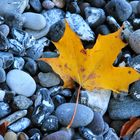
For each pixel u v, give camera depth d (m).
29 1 0.64
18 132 0.55
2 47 0.59
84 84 0.58
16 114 0.56
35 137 0.55
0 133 0.55
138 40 0.61
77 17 0.64
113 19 0.64
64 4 0.66
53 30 0.62
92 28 0.64
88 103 0.58
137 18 0.66
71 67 0.58
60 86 0.59
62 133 0.55
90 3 0.66
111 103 0.59
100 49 0.58
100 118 0.57
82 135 0.56
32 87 0.58
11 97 0.56
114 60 0.58
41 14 0.64
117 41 0.58
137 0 0.68
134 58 0.61
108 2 0.66
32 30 0.62
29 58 0.60
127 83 0.58
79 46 0.58
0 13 0.62
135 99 0.59
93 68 0.58
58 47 0.58
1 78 0.57
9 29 0.61
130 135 0.58
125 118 0.58
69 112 0.56
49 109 0.56
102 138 0.56
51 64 0.58
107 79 0.58
